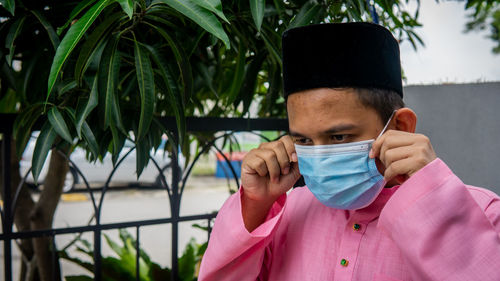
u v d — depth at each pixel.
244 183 0.82
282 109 2.17
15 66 1.81
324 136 0.70
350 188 0.72
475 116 1.76
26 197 1.86
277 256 0.91
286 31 0.74
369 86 0.67
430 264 0.61
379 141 0.66
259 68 1.38
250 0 0.93
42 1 1.16
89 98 0.98
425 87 1.86
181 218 1.59
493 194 0.73
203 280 0.86
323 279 0.78
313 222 0.87
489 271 0.58
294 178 0.83
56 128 1.00
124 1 0.72
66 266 3.98
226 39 0.74
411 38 1.65
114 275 2.01
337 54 0.66
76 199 8.34
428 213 0.61
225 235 0.81
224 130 1.55
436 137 1.84
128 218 6.85
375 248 0.74
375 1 1.27
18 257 4.63
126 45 1.25
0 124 1.25
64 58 0.71
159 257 4.69
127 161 9.02
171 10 0.98
